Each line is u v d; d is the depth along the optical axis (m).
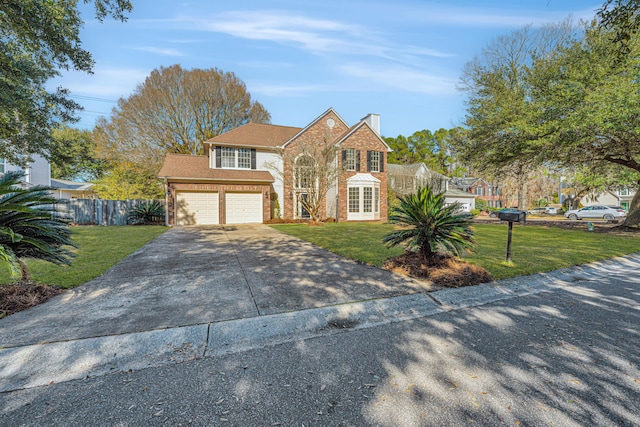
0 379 2.26
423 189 5.57
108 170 26.06
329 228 14.05
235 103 27.31
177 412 1.91
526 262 6.32
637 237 11.21
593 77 11.77
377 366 2.48
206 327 3.14
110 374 2.36
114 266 5.95
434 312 3.75
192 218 16.28
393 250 7.71
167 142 25.50
